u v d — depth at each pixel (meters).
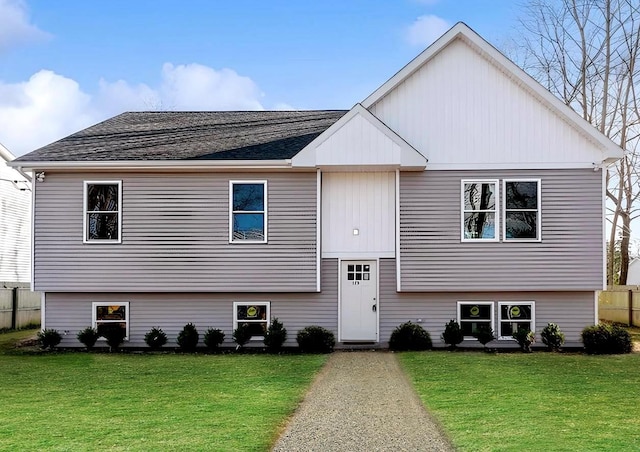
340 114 23.78
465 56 19.14
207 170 19.12
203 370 14.97
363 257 19.30
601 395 11.86
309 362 16.12
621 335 17.70
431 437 9.18
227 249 19.08
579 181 18.80
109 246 19.20
